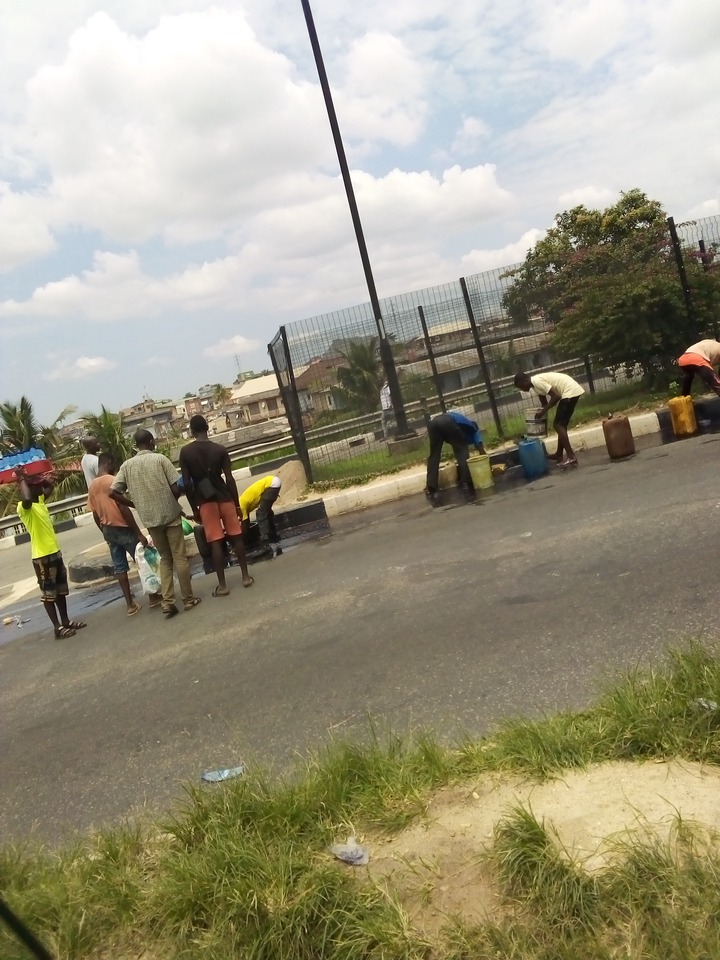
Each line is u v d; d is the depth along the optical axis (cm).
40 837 364
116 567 792
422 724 383
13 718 557
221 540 776
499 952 206
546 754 296
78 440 3216
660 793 257
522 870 230
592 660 412
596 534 652
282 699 465
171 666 587
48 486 770
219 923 244
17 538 1844
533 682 402
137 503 721
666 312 1212
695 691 304
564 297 1241
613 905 211
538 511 798
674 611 451
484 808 273
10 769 463
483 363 1231
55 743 489
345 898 238
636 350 1223
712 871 210
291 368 1225
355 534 922
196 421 766
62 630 768
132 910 262
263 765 373
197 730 452
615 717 308
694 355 997
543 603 520
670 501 702
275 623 630
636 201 2752
